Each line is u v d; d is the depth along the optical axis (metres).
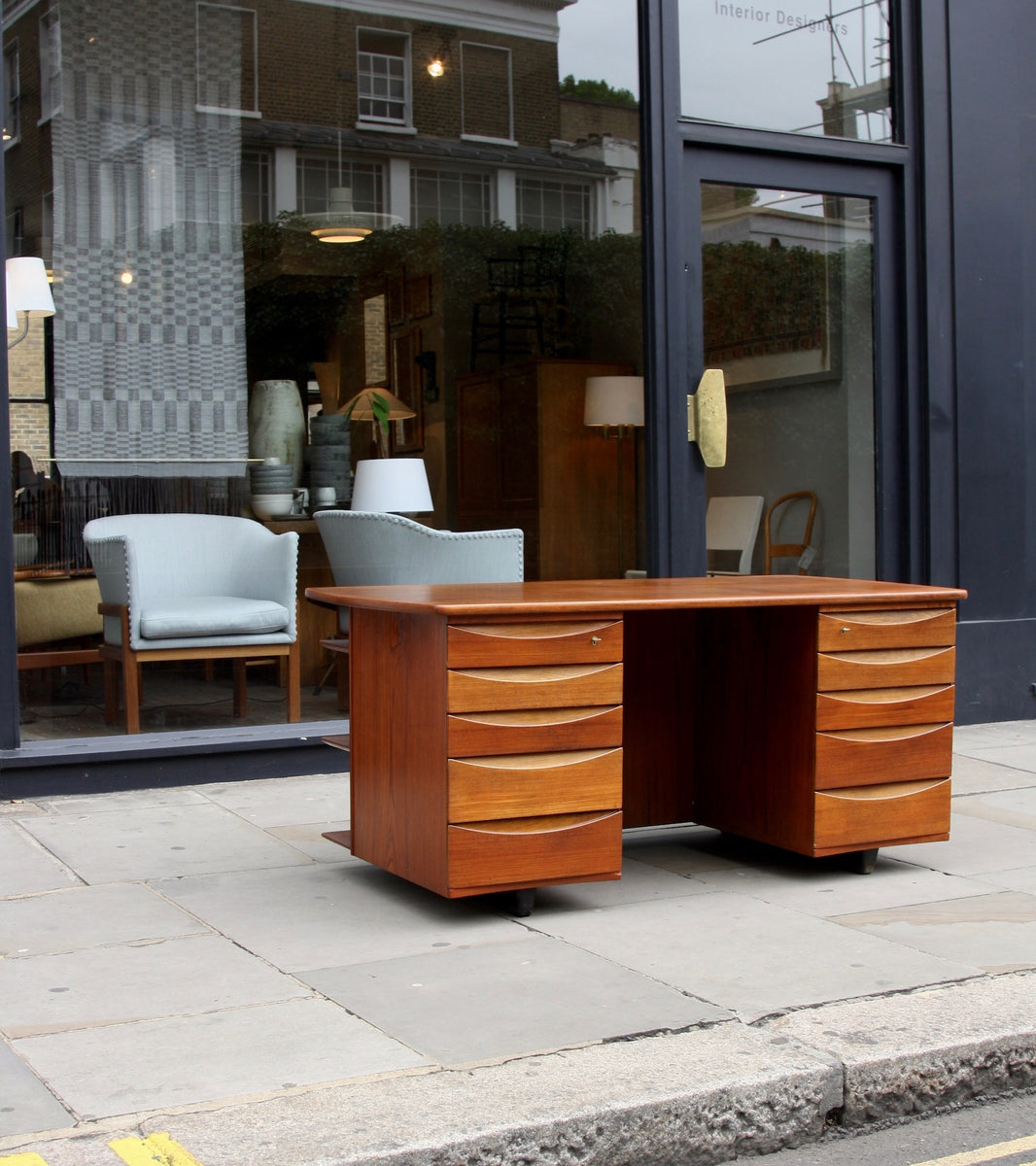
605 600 3.54
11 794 4.84
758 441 6.16
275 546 5.45
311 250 5.69
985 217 6.54
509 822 3.43
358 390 5.70
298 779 5.26
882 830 3.92
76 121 5.26
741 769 4.16
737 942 3.31
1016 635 6.66
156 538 5.27
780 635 3.96
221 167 5.53
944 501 6.50
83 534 5.14
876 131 6.39
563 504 5.91
